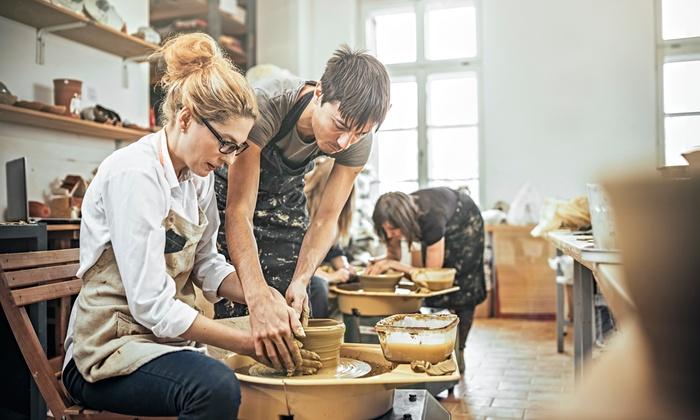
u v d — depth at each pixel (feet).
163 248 4.37
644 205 1.55
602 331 9.99
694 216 1.50
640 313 1.58
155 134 4.71
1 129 11.36
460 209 10.44
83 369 4.32
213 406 3.90
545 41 10.77
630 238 1.57
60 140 12.58
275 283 6.79
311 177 8.77
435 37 14.66
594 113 9.06
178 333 4.26
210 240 5.27
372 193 14.56
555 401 1.75
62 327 8.14
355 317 8.25
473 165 14.83
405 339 4.41
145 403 4.15
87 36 12.73
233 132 4.42
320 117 5.85
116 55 14.12
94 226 4.47
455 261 10.49
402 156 15.24
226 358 4.94
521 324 15.40
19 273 5.08
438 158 15.14
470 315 10.67
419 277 8.69
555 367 11.02
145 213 4.27
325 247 6.13
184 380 3.97
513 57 11.47
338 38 18.01
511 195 12.94
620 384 1.62
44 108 11.06
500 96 11.85
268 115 5.83
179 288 4.89
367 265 10.44
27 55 11.95
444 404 8.85
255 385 4.25
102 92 13.76
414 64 14.79
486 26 12.24
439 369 4.23
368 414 4.29
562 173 11.42
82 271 4.52
